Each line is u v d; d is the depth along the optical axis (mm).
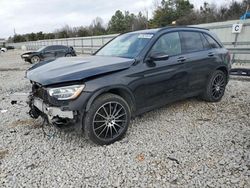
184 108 5262
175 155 3342
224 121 4500
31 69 4160
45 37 74562
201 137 3865
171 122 4516
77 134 4078
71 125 3494
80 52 26500
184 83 4758
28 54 18500
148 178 2869
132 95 3904
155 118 4719
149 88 4129
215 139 3779
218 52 5477
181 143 3684
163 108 5270
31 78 3746
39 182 2855
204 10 44000
